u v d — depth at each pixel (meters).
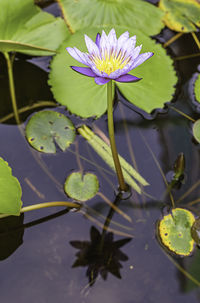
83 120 1.27
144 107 1.26
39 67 1.33
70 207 1.19
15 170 1.22
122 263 1.15
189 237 1.15
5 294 1.13
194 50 1.36
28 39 1.31
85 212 1.19
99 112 1.25
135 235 1.17
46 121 1.25
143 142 1.25
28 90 1.30
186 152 1.24
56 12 1.40
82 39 1.30
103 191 1.21
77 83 1.27
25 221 1.18
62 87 1.27
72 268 1.15
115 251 1.16
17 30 1.31
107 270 1.14
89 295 1.13
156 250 1.16
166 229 1.16
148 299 1.12
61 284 1.14
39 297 1.13
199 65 1.34
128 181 1.21
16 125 1.27
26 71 1.33
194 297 1.12
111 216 1.19
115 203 1.20
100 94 1.26
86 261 1.15
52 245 1.16
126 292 1.13
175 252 1.15
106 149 1.24
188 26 1.37
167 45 1.36
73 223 1.18
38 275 1.14
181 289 1.13
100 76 1.09
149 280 1.14
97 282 1.14
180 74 1.32
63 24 1.34
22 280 1.14
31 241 1.17
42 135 1.24
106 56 1.13
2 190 1.14
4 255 1.15
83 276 1.14
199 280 1.13
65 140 1.24
